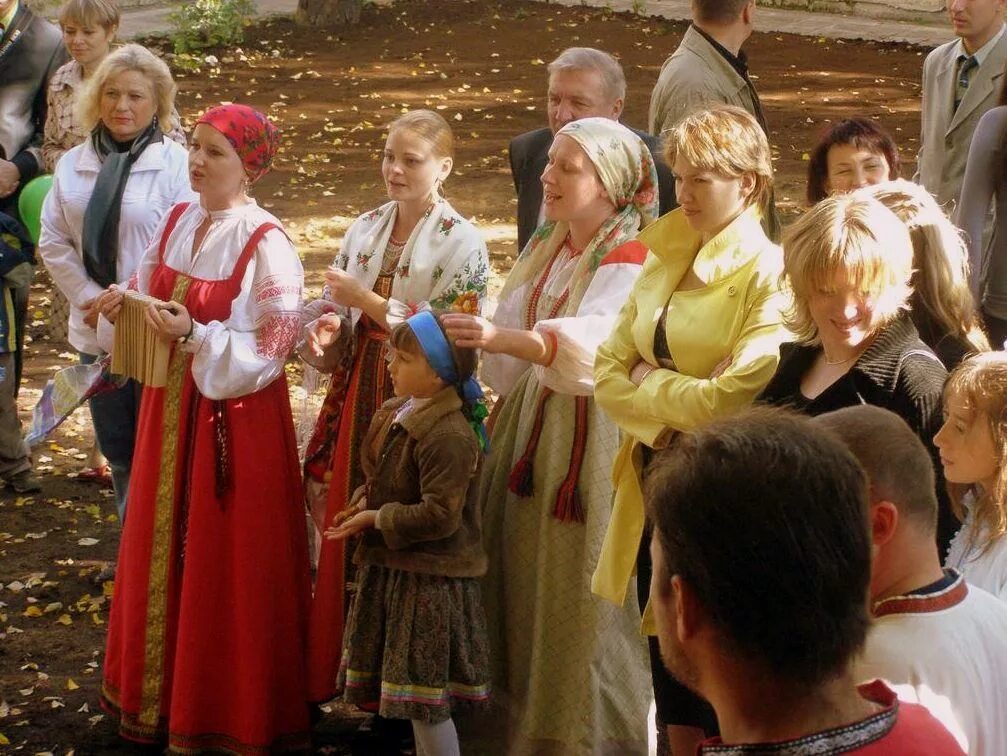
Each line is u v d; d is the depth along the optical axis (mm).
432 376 3701
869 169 4316
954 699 1948
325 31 16578
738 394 3139
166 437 4137
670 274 3449
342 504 4242
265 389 4137
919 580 2041
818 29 15523
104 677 4418
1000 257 4543
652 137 4723
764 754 1575
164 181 4977
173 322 3980
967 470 2576
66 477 6422
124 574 4258
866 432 2062
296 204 10484
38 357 7762
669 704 3482
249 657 4086
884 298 2760
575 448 3785
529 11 17109
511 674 3975
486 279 4227
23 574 5484
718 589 1582
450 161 4262
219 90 14086
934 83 5875
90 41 5992
